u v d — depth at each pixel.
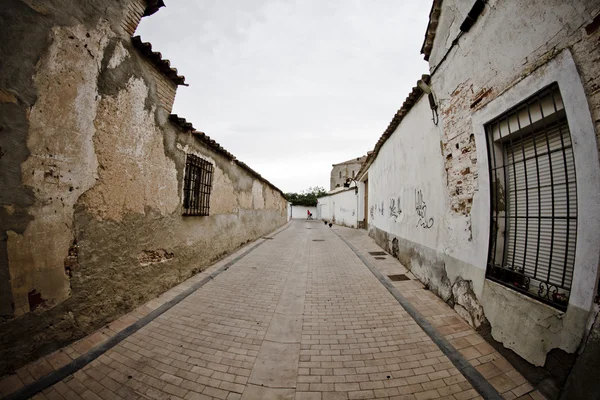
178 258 4.93
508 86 2.68
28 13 2.38
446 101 4.04
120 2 3.39
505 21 2.72
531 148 2.65
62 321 2.72
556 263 2.32
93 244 3.08
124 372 2.46
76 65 2.83
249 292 4.67
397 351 2.84
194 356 2.74
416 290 4.71
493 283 2.90
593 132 1.86
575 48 1.97
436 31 4.39
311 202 40.81
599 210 1.83
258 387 2.31
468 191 3.47
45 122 2.54
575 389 1.87
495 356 2.67
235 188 8.41
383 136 8.36
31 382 2.25
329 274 5.91
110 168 3.31
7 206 2.26
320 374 2.49
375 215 11.09
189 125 4.94
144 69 3.91
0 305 2.21
